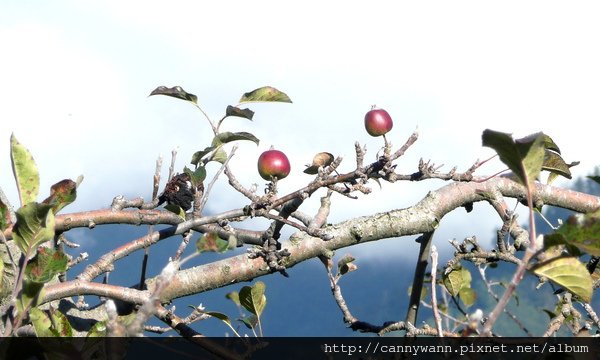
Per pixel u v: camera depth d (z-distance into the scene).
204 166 3.75
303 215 4.35
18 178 2.74
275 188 3.53
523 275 2.02
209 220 3.64
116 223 4.01
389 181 3.42
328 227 4.34
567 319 3.59
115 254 3.69
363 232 4.29
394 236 4.38
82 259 3.73
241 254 4.10
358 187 3.43
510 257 4.16
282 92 3.95
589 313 3.52
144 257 3.73
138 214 4.01
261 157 3.54
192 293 4.04
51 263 2.53
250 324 3.63
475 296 5.24
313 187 3.45
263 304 3.64
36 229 2.49
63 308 3.85
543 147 2.08
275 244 3.88
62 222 3.86
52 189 2.76
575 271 2.13
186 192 4.07
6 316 2.59
